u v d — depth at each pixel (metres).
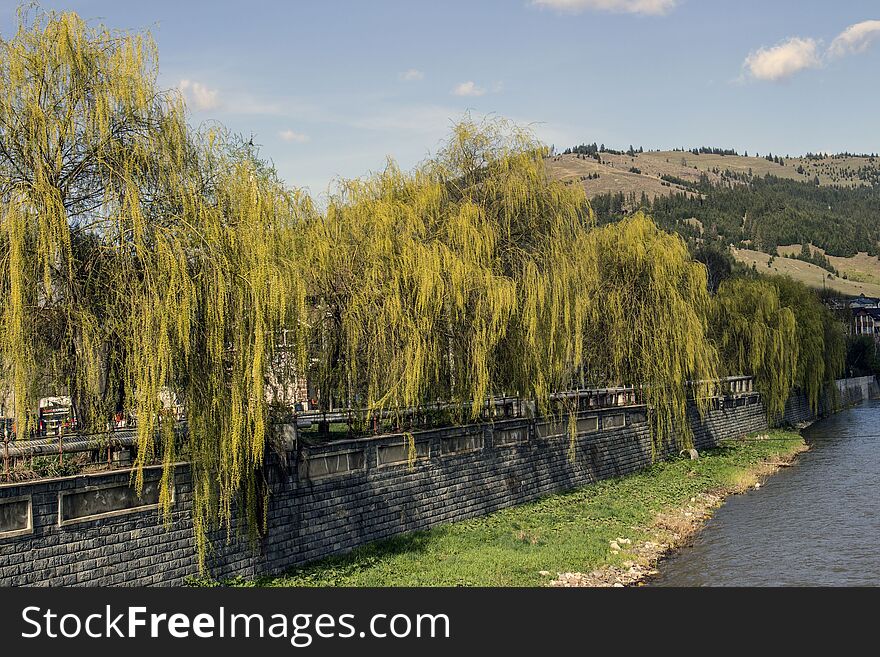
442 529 27.09
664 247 40.09
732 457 46.75
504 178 31.11
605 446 38.50
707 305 45.34
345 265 25.19
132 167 17.95
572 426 33.94
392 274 25.27
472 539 26.11
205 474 18.27
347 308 24.61
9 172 17.00
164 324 17.08
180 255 17.56
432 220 29.06
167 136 18.86
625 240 38.75
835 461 46.97
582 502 32.75
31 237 16.39
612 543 27.06
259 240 19.20
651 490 36.22
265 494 20.78
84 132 17.92
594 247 34.41
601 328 38.09
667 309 38.75
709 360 43.69
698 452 47.88
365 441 24.70
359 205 26.89
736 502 35.97
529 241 31.38
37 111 17.12
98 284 17.47
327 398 25.00
